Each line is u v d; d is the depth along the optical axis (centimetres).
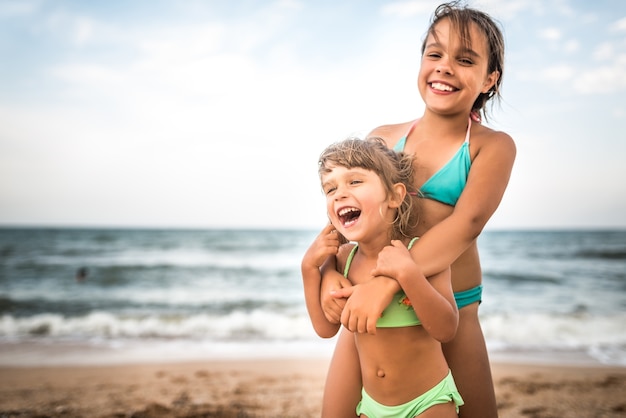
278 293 1512
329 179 206
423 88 231
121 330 980
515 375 626
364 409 215
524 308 1230
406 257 188
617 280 1744
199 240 3372
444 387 203
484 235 4088
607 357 745
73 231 4553
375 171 204
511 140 224
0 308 1259
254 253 2620
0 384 580
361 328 190
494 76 235
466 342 232
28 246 2908
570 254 2505
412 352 201
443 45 222
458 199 218
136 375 620
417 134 243
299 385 568
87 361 707
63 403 501
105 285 1681
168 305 1288
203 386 565
